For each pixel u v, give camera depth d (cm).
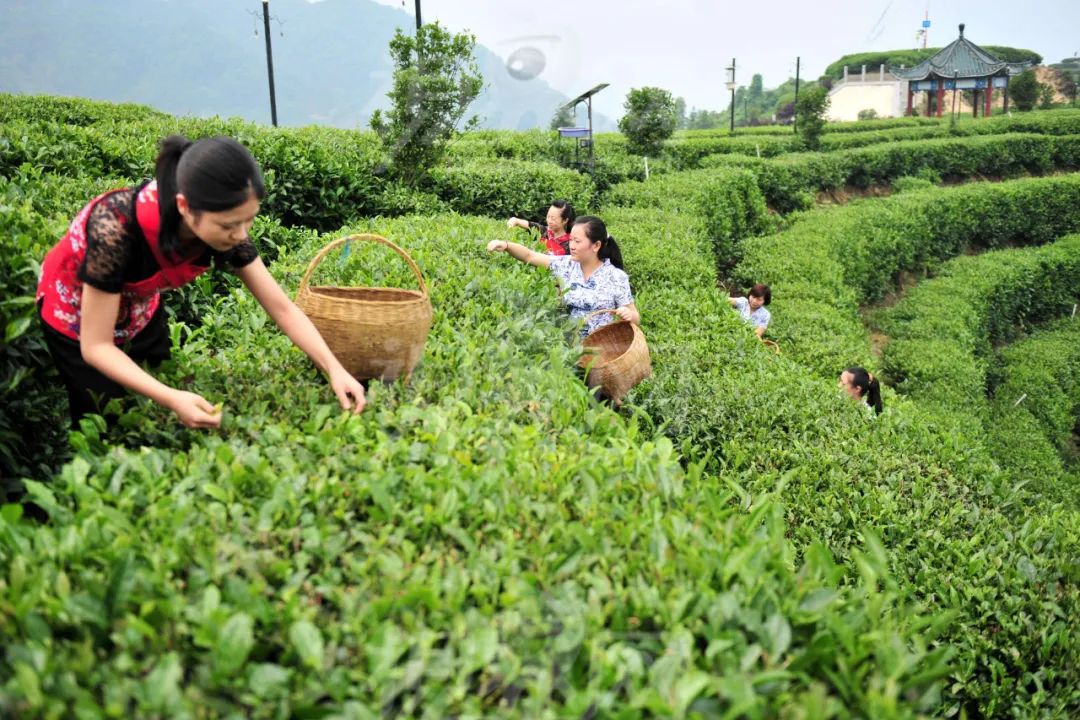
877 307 1894
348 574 205
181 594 191
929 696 188
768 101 13375
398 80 1077
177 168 254
